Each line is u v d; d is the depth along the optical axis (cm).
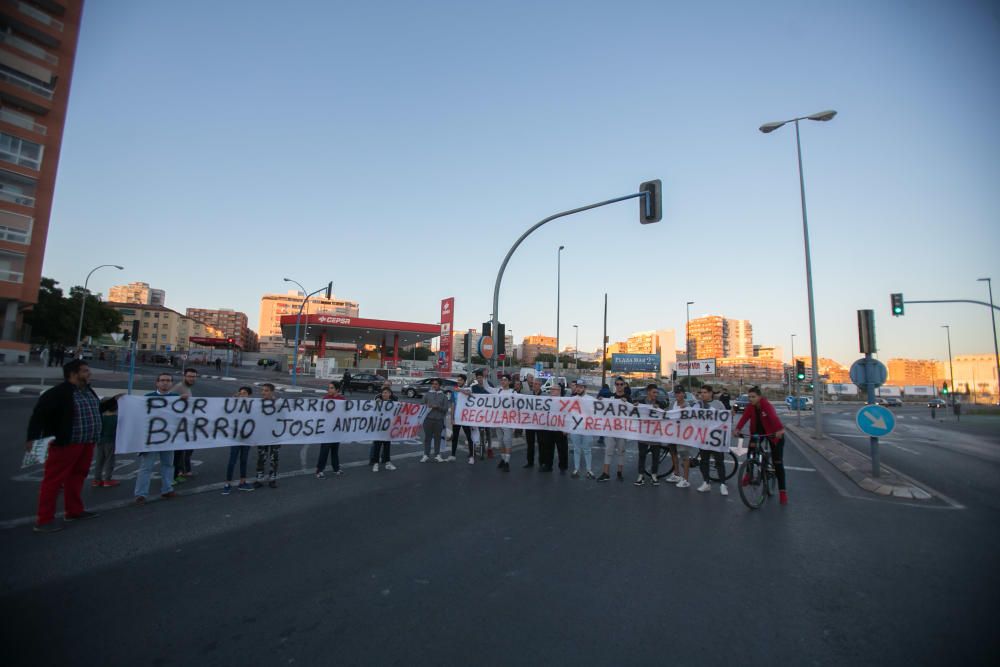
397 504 732
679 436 910
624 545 575
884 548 591
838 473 1155
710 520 693
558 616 402
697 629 386
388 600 424
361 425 970
